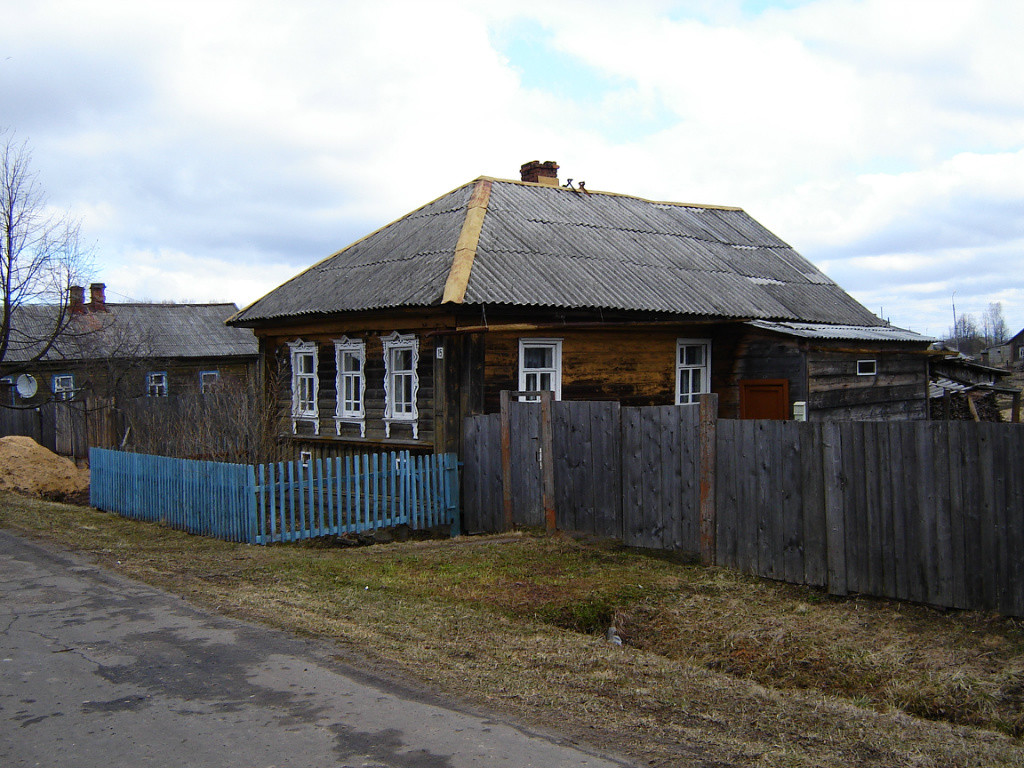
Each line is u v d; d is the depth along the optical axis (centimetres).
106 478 1443
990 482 684
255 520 1118
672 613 777
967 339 11119
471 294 1302
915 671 623
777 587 828
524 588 854
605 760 449
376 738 479
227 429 1698
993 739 507
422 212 1850
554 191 1931
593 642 689
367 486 1205
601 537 1051
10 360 2931
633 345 1539
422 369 1419
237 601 792
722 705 546
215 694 550
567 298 1396
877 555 760
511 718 509
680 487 949
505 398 1200
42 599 803
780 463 841
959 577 704
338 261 1834
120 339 3130
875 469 760
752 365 1588
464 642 670
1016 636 651
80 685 570
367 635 680
